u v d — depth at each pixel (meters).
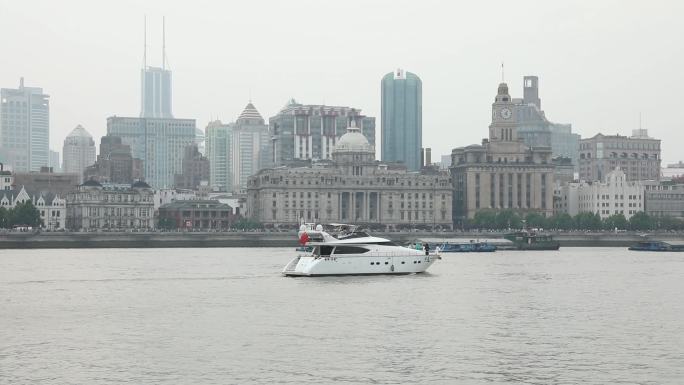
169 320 170.75
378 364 134.62
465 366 133.50
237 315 176.12
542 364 134.88
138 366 133.25
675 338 153.75
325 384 124.06
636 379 126.94
